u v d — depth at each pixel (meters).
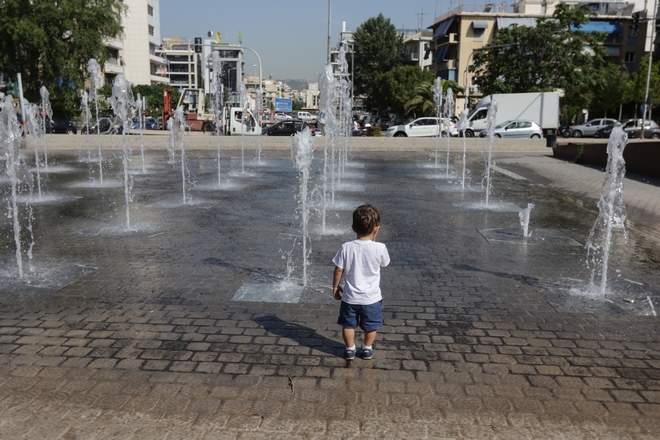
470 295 6.44
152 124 49.47
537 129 35.03
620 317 5.82
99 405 3.97
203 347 4.93
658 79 48.69
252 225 10.16
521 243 9.09
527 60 44.91
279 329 5.35
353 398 4.10
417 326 5.48
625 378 4.49
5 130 10.23
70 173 18.14
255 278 6.95
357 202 12.92
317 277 7.01
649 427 3.80
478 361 4.74
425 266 7.63
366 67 67.19
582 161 23.16
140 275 7.03
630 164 19.09
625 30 58.84
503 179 17.91
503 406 4.03
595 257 8.29
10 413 3.86
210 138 28.84
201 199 13.07
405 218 11.08
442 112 49.84
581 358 4.83
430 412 3.93
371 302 4.53
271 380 4.35
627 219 11.52
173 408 3.94
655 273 7.50
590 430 3.75
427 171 19.94
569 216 11.66
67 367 4.52
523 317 5.77
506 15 59.34
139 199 13.00
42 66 38.56
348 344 4.64
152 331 5.27
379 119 60.22
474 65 47.41
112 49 61.09
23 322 5.45
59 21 37.09
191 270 7.27
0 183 15.59
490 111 17.16
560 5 44.97
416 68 56.88
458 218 11.18
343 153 27.06
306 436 3.63
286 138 28.98
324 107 16.77
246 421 3.79
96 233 9.40
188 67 123.44
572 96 49.97
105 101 44.78
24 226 9.94
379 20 66.88
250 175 18.05
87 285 6.60
